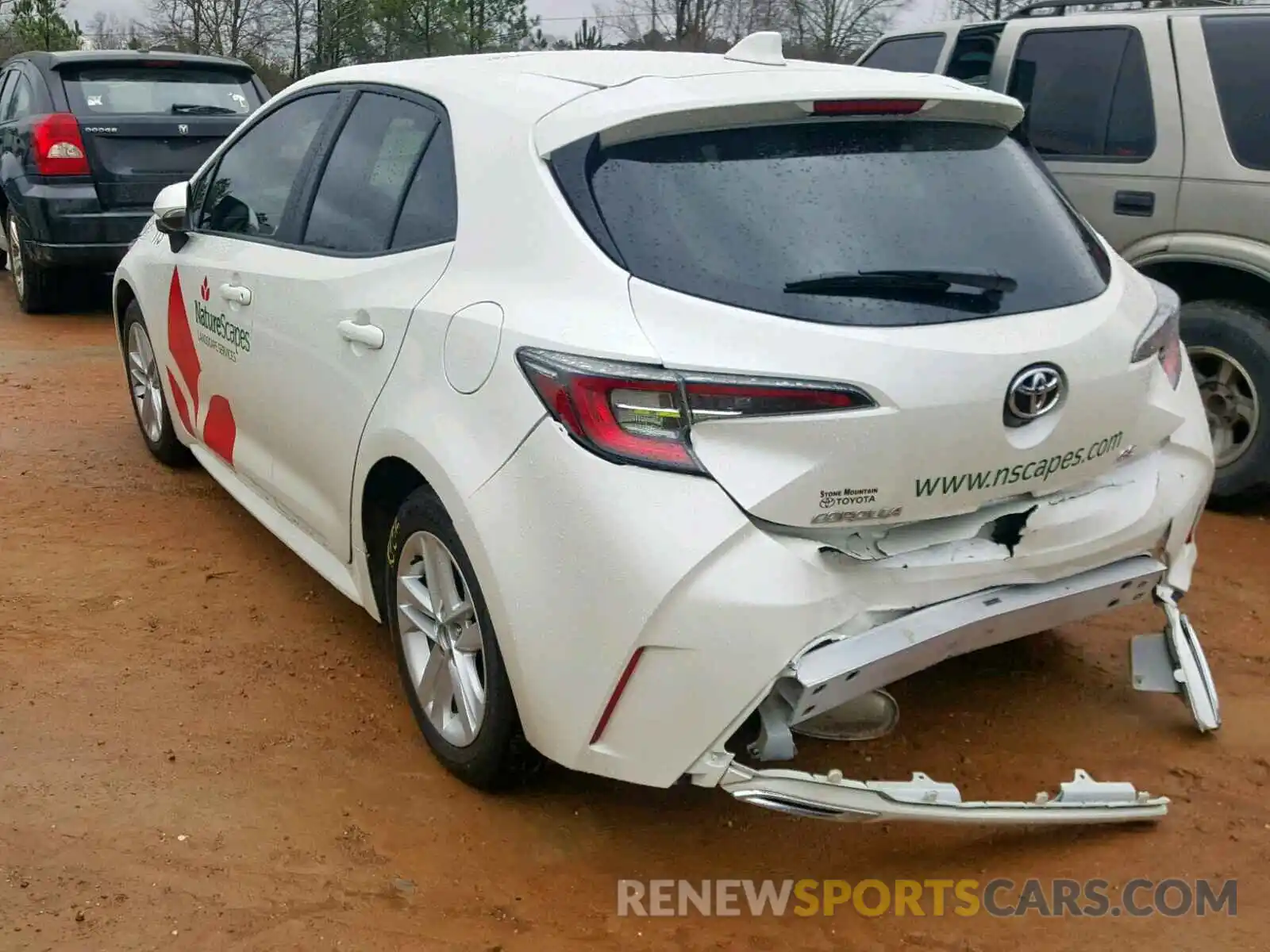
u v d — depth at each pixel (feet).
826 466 8.30
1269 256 16.35
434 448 9.61
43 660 12.57
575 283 9.00
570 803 10.34
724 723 8.33
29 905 8.98
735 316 8.44
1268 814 10.22
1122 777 10.73
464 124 10.73
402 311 10.52
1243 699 12.05
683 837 9.98
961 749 11.19
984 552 9.20
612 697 8.51
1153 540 10.25
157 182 29.04
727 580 8.18
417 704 10.90
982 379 8.58
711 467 8.25
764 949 8.74
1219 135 16.79
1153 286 11.03
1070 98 18.69
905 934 8.91
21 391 23.20
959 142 10.32
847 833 10.09
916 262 9.05
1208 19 17.28
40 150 28.02
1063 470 9.32
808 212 9.11
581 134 9.46
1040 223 10.11
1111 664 12.74
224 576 14.76
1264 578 15.05
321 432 11.82
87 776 10.58
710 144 9.40
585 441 8.46
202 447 16.20
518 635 8.90
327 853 9.66
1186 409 10.58
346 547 11.86
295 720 11.61
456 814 10.16
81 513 16.67
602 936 8.84
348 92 13.05
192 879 9.32
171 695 11.98
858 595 8.63
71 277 30.48
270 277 12.80
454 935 8.82
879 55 23.21
